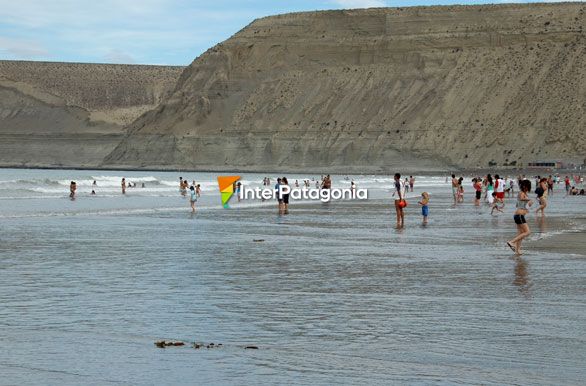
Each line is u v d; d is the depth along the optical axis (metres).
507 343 13.44
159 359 12.41
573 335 14.00
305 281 20.41
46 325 14.84
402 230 37.28
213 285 19.73
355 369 11.88
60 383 11.15
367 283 20.05
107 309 16.44
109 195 78.88
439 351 12.93
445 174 188.12
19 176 173.75
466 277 21.02
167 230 36.91
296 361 12.32
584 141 192.25
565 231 36.09
